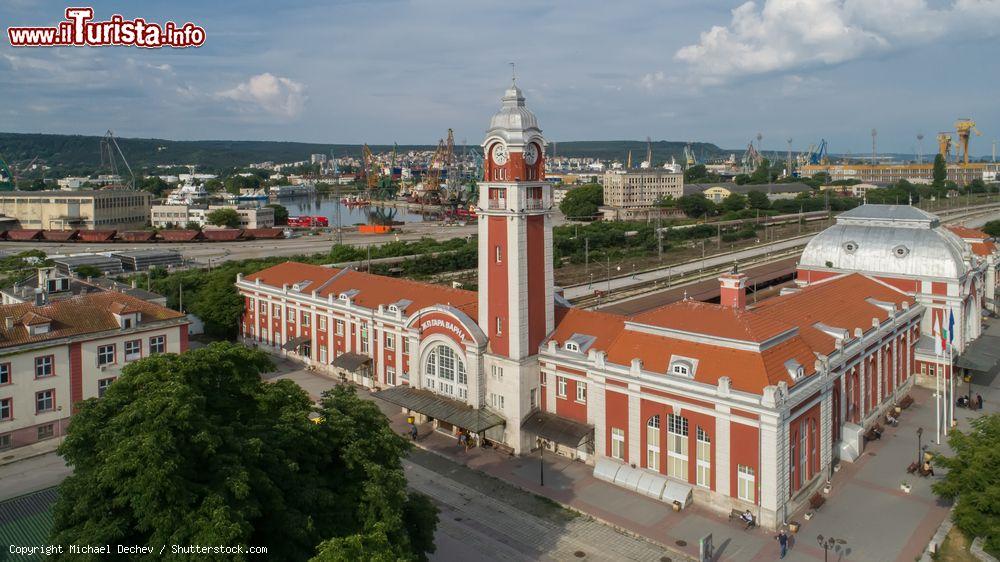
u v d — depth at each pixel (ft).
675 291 541.75
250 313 455.63
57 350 308.60
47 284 382.42
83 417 163.84
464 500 255.50
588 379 278.67
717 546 221.46
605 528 235.20
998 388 356.59
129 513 148.15
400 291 371.97
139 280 595.47
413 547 184.24
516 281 282.77
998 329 440.45
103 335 321.52
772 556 215.51
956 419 317.83
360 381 378.12
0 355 292.20
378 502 168.45
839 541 222.89
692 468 246.88
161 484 140.77
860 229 400.47
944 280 363.56
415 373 329.93
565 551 222.69
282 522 158.51
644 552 220.64
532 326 292.61
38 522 222.28
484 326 300.40
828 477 258.98
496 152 284.20
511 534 232.73
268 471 164.04
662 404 251.80
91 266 638.12
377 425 196.75
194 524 139.64
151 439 144.36
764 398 224.12
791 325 262.67
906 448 289.12
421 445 302.66
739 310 257.96
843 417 280.31
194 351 187.73
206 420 160.04
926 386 358.64
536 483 267.18
